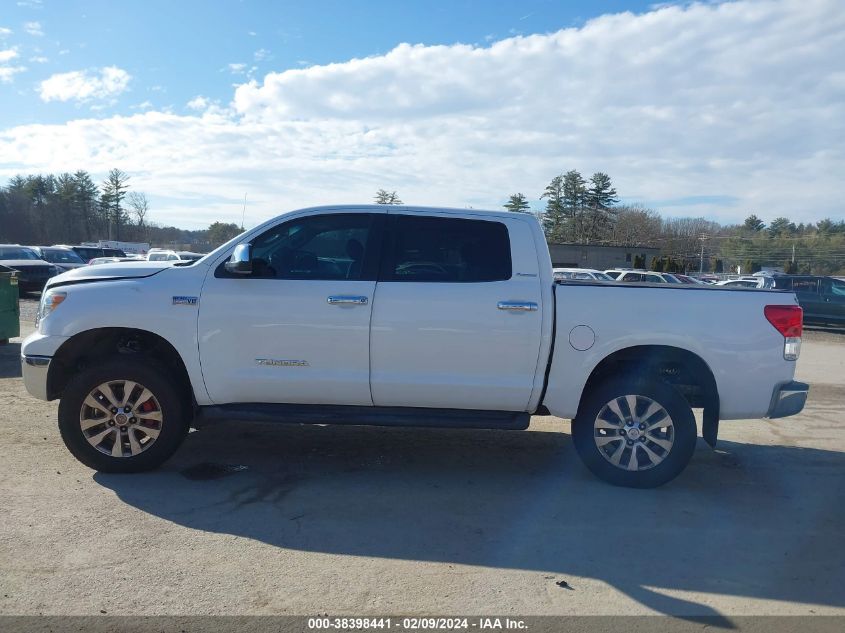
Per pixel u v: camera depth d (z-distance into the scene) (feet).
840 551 13.44
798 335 16.48
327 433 21.17
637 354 16.65
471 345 16.11
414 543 13.26
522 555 12.86
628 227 291.58
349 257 16.67
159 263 17.51
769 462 19.74
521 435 21.72
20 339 39.14
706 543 13.65
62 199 275.59
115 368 16.22
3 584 11.21
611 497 16.14
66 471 16.78
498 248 16.65
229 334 16.29
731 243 293.43
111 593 11.03
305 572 11.94
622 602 11.21
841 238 281.13
